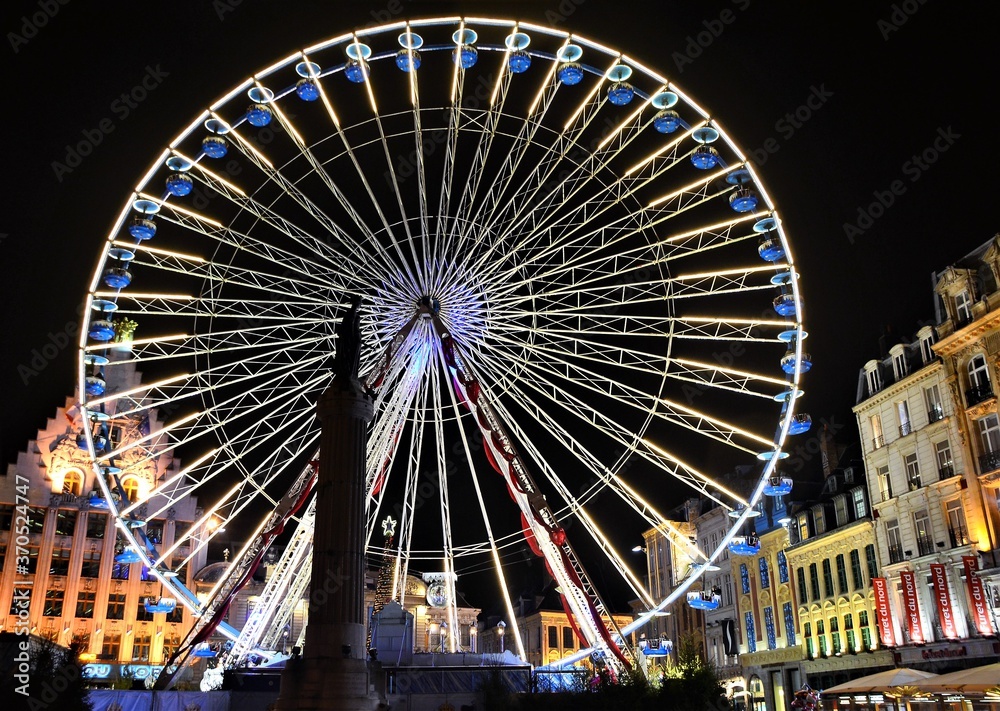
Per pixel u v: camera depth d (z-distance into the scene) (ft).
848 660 188.34
